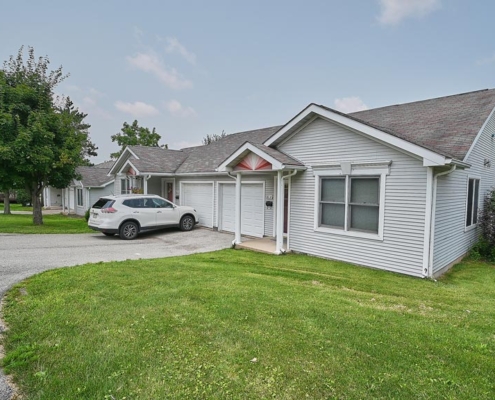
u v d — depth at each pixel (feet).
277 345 10.62
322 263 27.17
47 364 9.39
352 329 12.09
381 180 24.93
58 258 26.35
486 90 35.22
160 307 13.99
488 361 9.89
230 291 16.55
